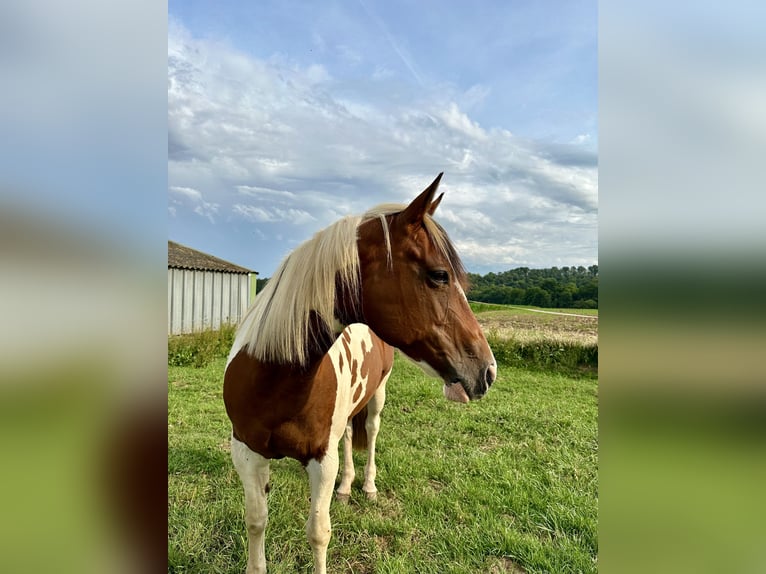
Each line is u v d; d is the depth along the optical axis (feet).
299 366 5.45
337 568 7.72
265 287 6.02
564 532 8.82
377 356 8.75
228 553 7.86
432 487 10.69
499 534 8.62
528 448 13.21
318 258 5.29
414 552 8.08
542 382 22.44
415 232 5.36
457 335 5.38
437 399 18.35
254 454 6.20
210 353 26.21
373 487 10.15
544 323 32.83
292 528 8.46
